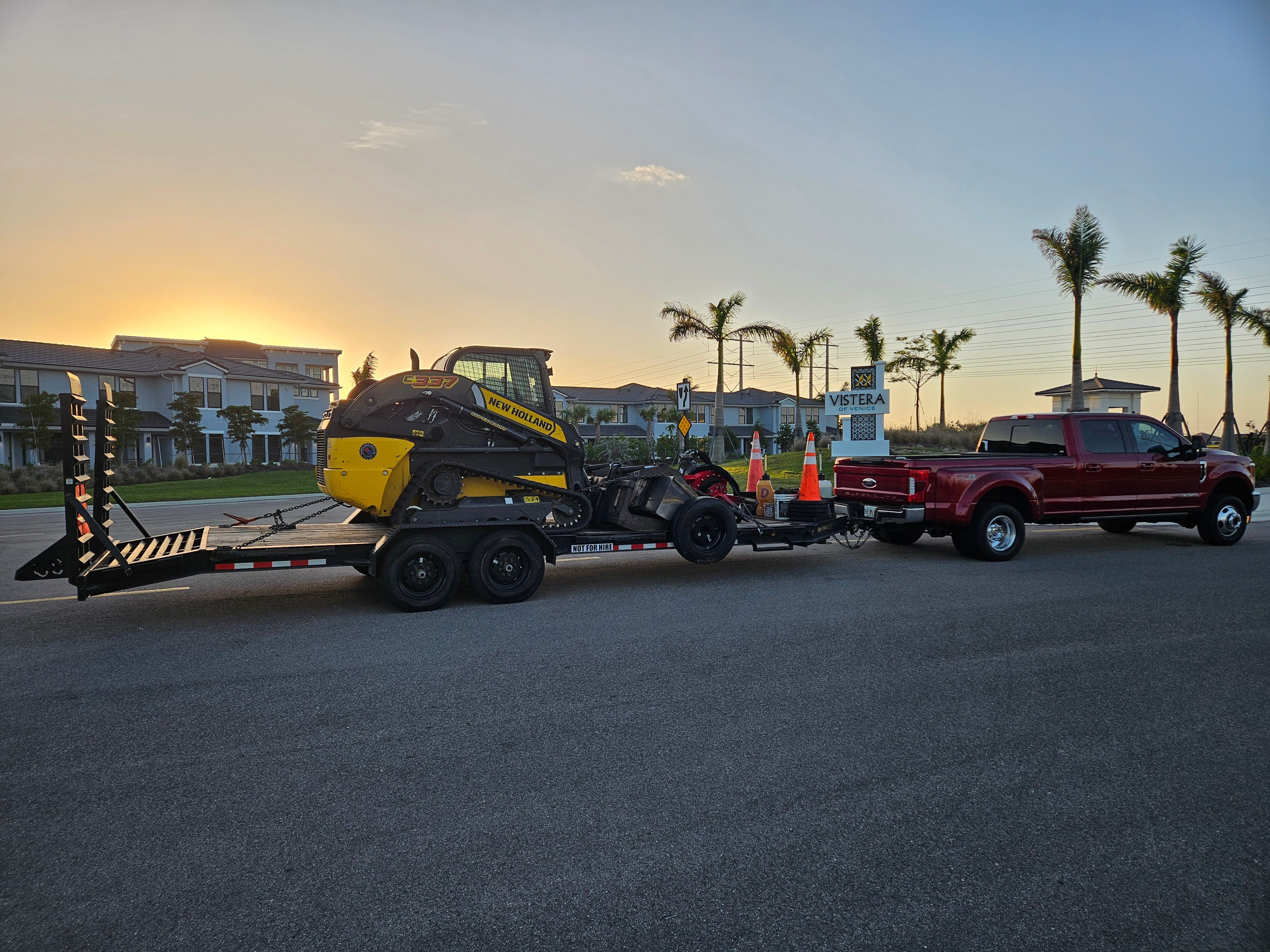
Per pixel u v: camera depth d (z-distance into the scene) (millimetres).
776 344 38656
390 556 7285
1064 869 3082
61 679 5391
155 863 3121
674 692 5086
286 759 4082
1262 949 2615
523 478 8484
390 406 7973
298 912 2809
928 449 40281
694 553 8648
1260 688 5180
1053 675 5441
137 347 57281
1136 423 11164
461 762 4055
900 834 3344
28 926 2723
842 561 10281
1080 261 29250
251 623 6980
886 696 5027
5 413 36781
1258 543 11961
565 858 3160
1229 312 31547
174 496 25391
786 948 2613
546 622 6961
